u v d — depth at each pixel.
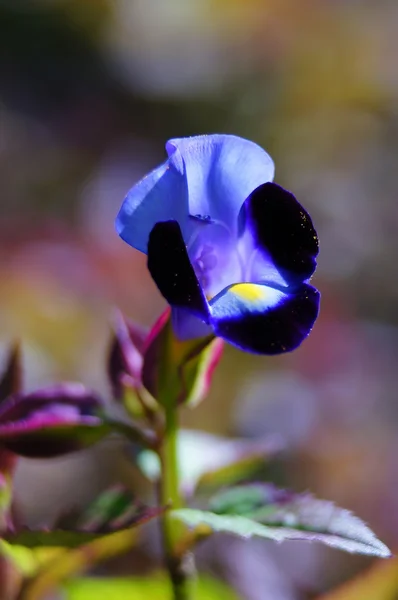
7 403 0.28
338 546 0.25
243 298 0.25
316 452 0.49
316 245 0.25
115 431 0.27
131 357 0.28
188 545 0.27
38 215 0.71
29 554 0.28
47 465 0.46
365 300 0.69
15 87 1.02
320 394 0.54
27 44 1.06
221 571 0.37
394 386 0.56
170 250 0.25
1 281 0.53
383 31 0.95
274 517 0.26
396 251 0.75
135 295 0.56
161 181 0.25
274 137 0.94
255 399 0.52
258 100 0.98
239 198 0.26
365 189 0.84
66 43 1.07
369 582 0.31
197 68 1.03
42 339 0.52
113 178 0.84
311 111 0.95
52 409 0.27
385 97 0.94
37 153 0.86
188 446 0.30
